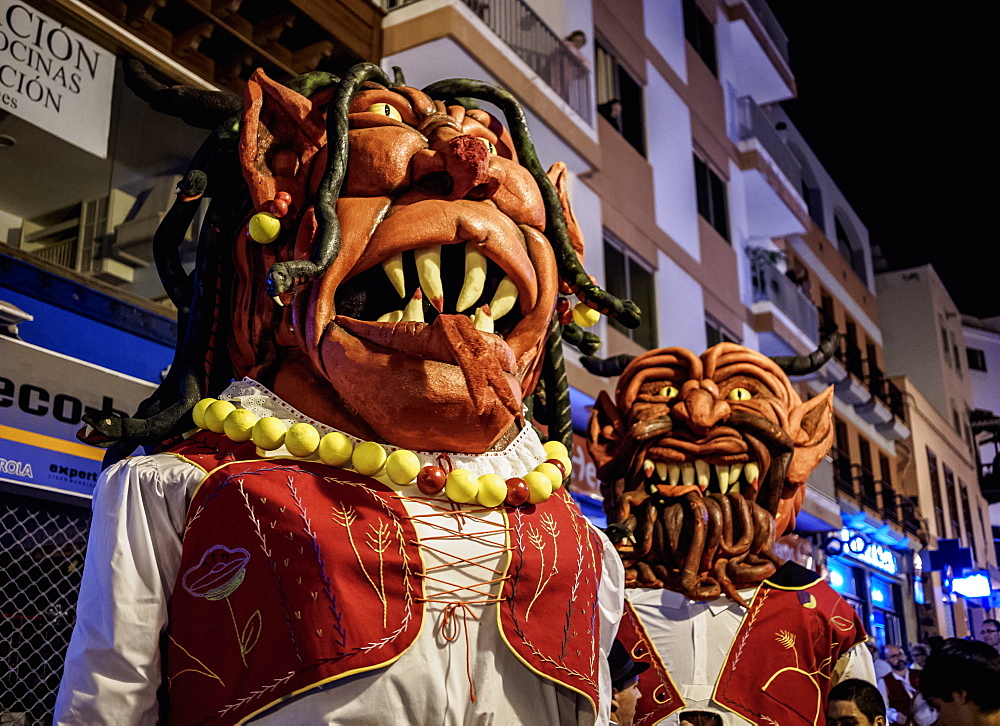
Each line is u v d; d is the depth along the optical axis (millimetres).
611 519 3764
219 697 1995
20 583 4562
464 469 2236
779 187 16625
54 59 5984
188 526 2121
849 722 3400
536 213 2465
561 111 10391
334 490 2148
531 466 2461
